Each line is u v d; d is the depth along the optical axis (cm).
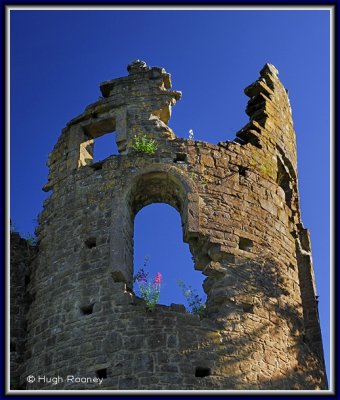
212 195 2106
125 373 1839
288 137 2508
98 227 2086
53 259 2130
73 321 1967
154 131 2217
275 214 2220
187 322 1911
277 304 2072
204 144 2194
